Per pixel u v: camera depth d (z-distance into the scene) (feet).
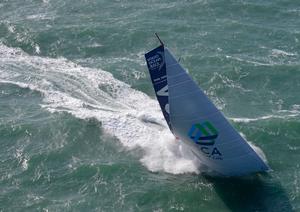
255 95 614.75
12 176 482.69
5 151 513.86
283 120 551.59
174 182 472.44
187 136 467.52
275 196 455.22
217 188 464.24
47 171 488.44
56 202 453.58
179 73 431.02
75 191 466.29
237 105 596.29
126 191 463.83
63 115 561.02
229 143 448.65
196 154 483.51
